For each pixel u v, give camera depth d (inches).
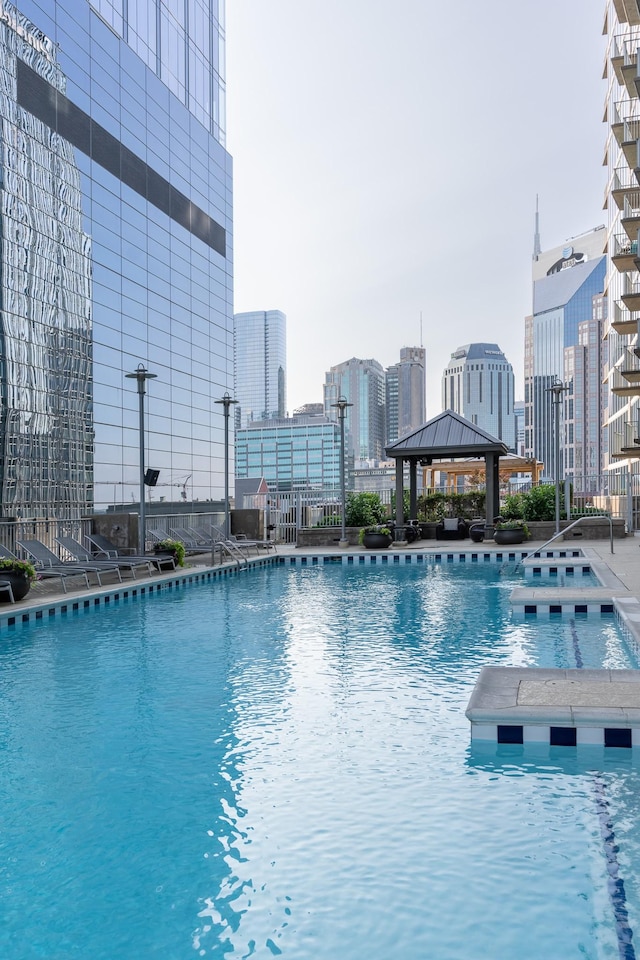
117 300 1095.6
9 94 866.1
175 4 1334.9
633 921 122.3
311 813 168.7
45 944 120.6
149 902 132.7
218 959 115.1
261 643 383.2
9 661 346.0
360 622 443.8
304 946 117.6
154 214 1221.7
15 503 850.8
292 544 1117.7
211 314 1440.7
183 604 537.3
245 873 141.7
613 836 154.3
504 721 214.4
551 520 1013.8
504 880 136.6
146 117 1202.6
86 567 586.9
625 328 1439.5
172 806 174.7
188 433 1327.5
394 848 150.4
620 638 370.3
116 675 314.2
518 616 447.5
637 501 1104.2
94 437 1020.5
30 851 153.1
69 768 201.9
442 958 113.4
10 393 848.3
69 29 992.2
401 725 235.3
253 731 232.5
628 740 207.2
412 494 1108.5
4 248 848.9
